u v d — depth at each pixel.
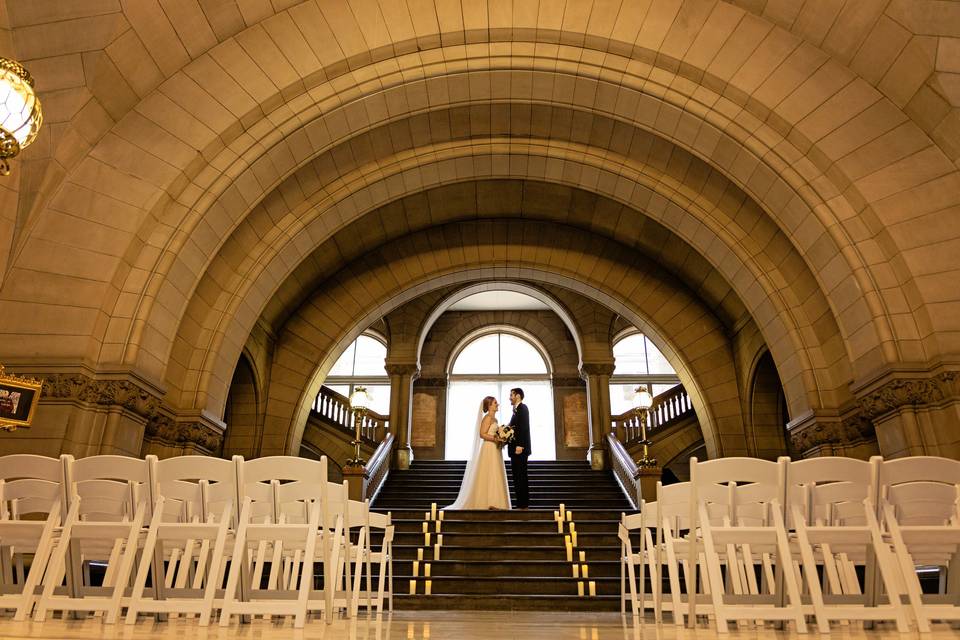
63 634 2.96
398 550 8.34
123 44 7.14
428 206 11.77
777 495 3.59
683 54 8.04
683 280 12.22
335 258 12.05
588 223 12.15
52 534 3.75
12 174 7.05
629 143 9.23
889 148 7.44
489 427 10.50
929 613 3.27
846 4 7.14
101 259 7.29
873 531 3.46
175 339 8.19
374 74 8.23
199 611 3.48
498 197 11.71
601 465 14.62
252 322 9.49
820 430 8.28
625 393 18.84
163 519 4.56
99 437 6.89
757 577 7.59
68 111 7.11
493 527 9.20
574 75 8.29
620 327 18.52
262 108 8.02
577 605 6.84
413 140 9.42
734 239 9.10
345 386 18.95
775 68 7.89
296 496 4.12
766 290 8.94
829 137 7.59
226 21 7.87
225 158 7.90
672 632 3.72
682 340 12.16
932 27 6.72
